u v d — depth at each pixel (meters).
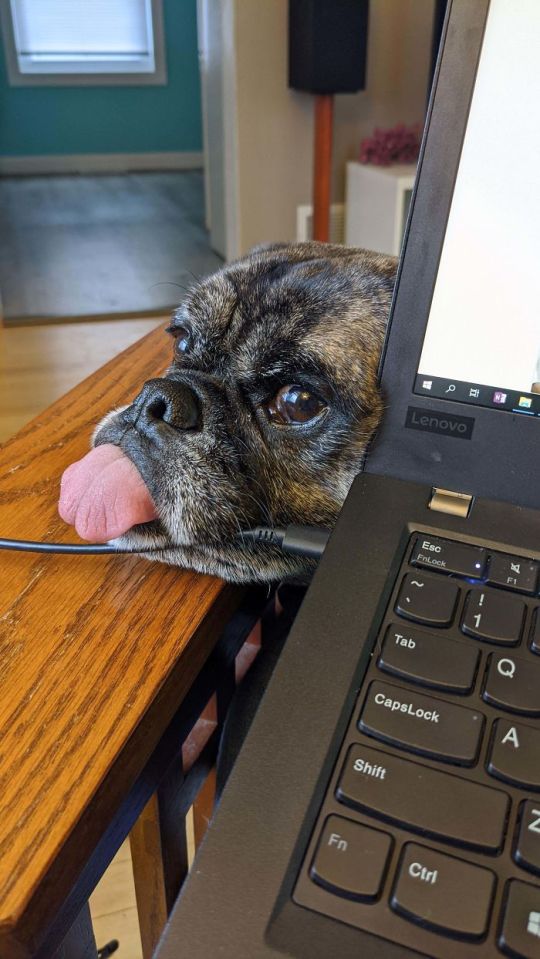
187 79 6.20
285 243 0.79
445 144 0.45
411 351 0.48
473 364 0.47
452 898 0.30
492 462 0.47
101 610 0.47
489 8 0.43
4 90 5.95
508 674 0.36
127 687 0.41
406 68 3.06
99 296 3.27
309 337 0.59
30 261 3.80
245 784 0.34
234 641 0.58
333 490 0.59
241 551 0.55
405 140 2.97
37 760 0.37
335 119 3.09
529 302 0.45
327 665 0.38
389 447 0.49
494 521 0.45
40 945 0.33
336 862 0.31
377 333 0.59
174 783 0.53
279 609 0.69
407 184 2.70
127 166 6.40
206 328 0.65
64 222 4.61
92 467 0.55
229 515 0.56
